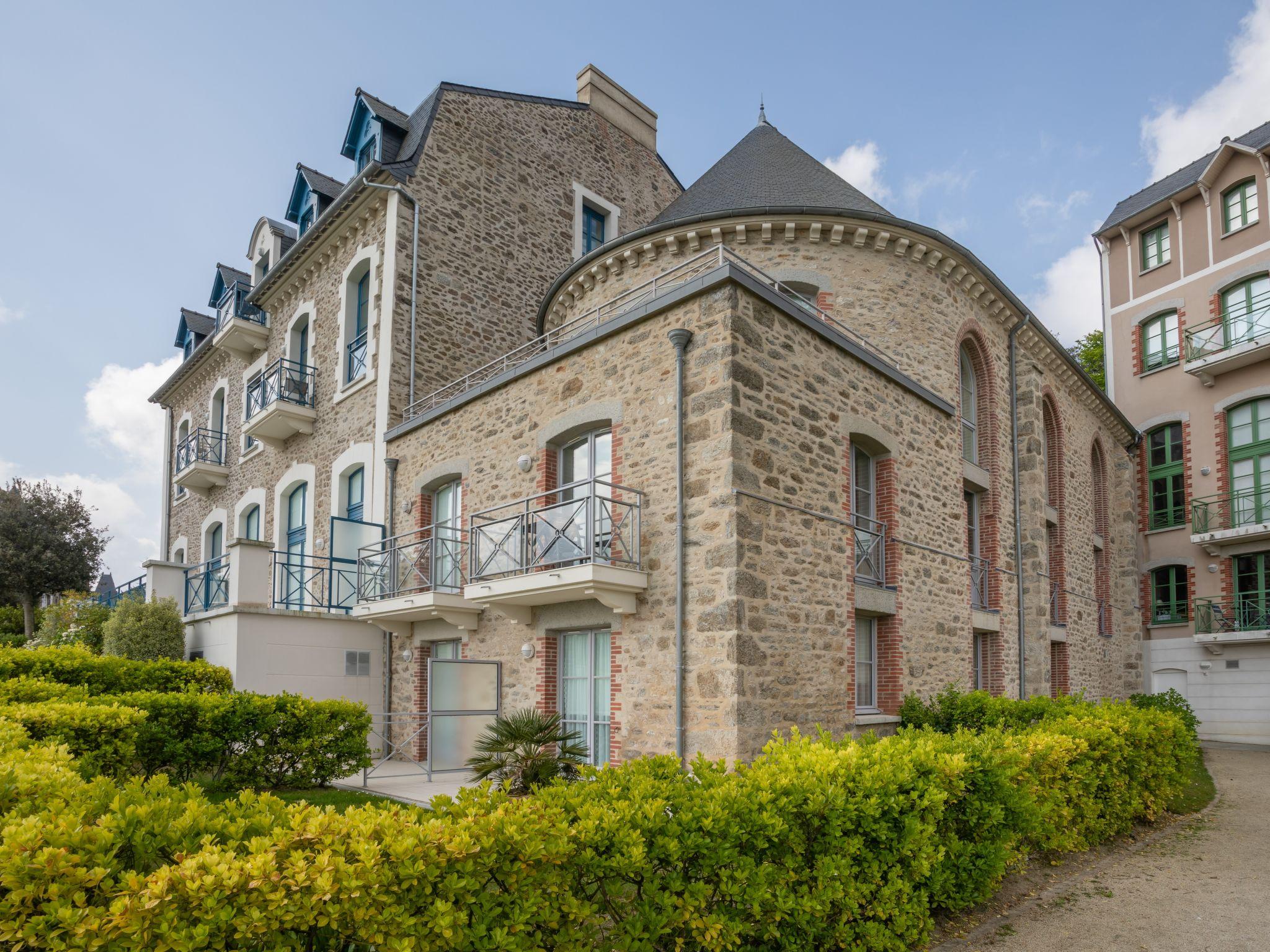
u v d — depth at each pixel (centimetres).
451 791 1003
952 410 1309
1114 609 2162
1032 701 1126
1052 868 715
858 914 484
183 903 287
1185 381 2291
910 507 1184
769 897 435
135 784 381
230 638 1234
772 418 924
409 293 1562
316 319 1806
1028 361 1653
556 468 1123
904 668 1118
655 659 908
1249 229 2172
